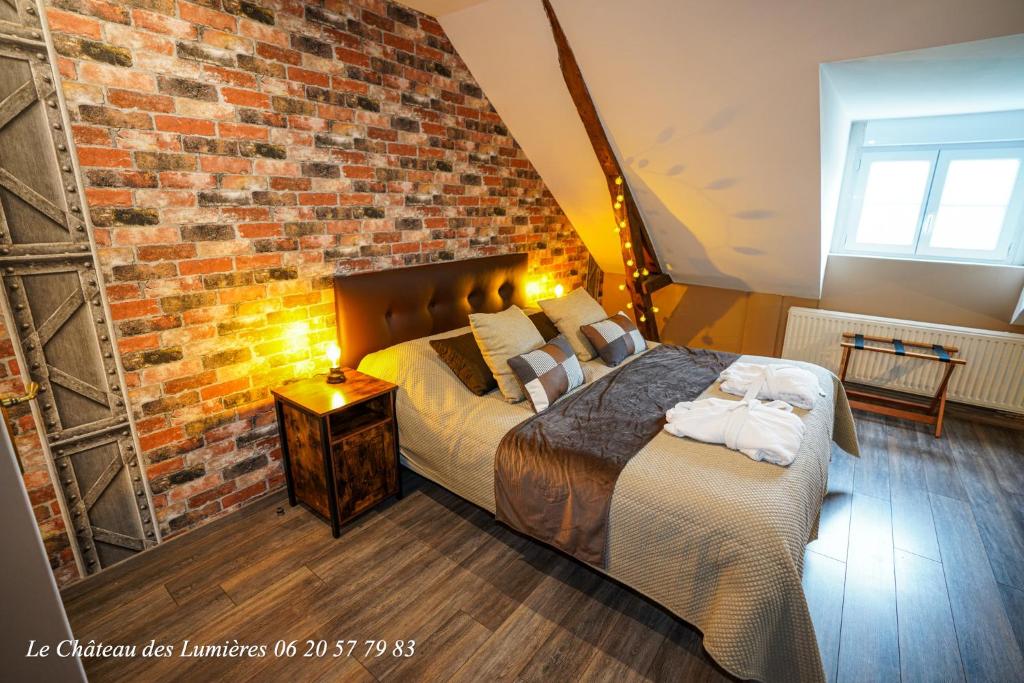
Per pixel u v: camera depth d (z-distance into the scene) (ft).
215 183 6.37
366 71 7.80
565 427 6.69
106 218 5.57
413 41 8.42
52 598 2.77
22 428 5.41
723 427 6.05
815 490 5.70
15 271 5.10
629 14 7.18
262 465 7.66
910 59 6.59
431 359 8.20
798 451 5.84
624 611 5.87
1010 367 10.36
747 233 10.86
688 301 14.24
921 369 11.27
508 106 10.09
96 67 5.25
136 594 6.03
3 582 2.59
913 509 7.89
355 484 7.17
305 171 7.29
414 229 9.20
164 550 6.71
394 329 8.93
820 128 7.77
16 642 2.70
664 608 5.27
